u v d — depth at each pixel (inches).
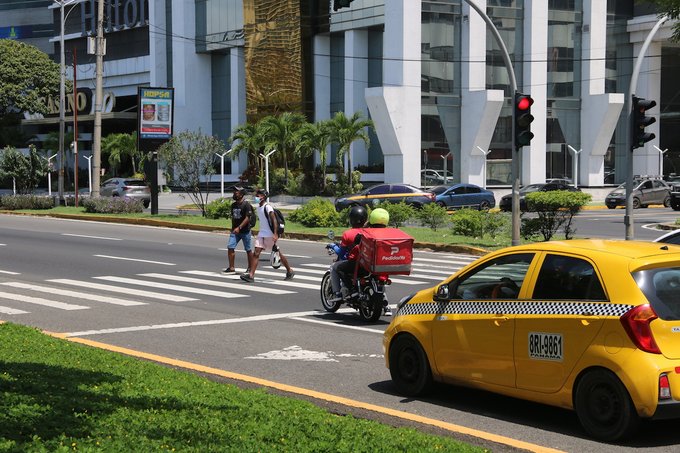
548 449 270.2
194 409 273.9
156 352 442.6
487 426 308.5
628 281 279.0
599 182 2420.0
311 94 2477.9
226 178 2659.9
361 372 398.6
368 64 2370.8
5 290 665.0
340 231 1177.4
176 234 1208.8
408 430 262.5
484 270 328.2
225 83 2790.4
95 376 323.3
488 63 2253.9
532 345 299.9
